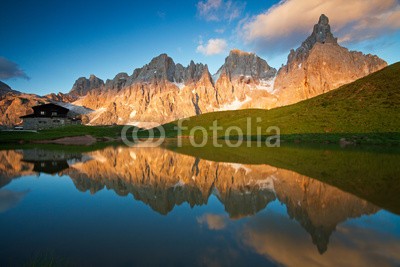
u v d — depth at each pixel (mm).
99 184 22188
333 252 9602
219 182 22562
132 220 13203
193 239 10836
